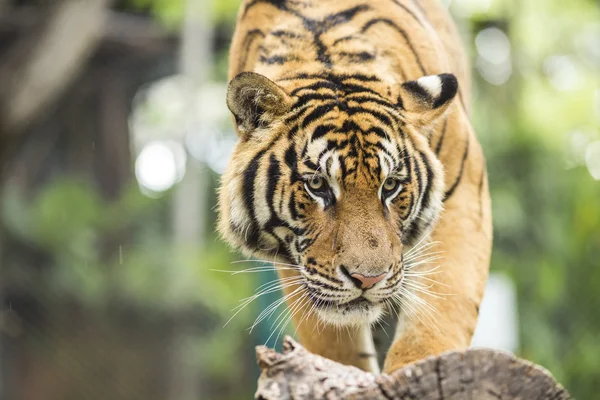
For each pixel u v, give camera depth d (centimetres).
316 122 501
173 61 2297
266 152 509
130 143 2520
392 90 522
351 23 555
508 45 1878
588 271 1596
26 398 2103
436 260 534
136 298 1995
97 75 2211
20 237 2003
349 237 487
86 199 2128
